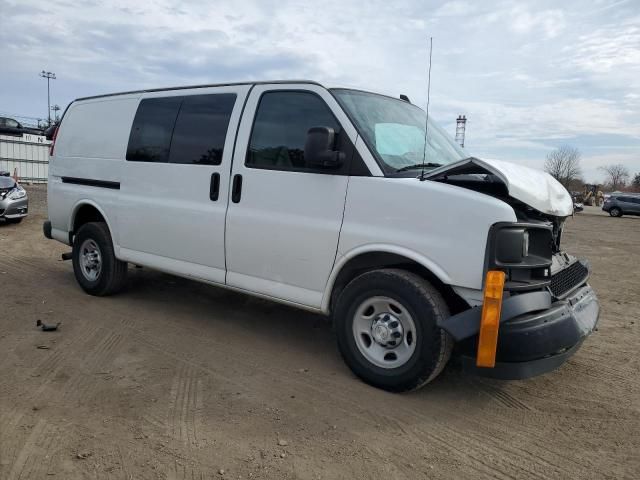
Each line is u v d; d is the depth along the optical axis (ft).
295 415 11.43
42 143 107.96
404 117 15.03
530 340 10.85
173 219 16.56
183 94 16.96
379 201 12.39
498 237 10.93
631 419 11.81
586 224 90.38
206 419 11.12
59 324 16.65
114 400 11.82
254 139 14.75
